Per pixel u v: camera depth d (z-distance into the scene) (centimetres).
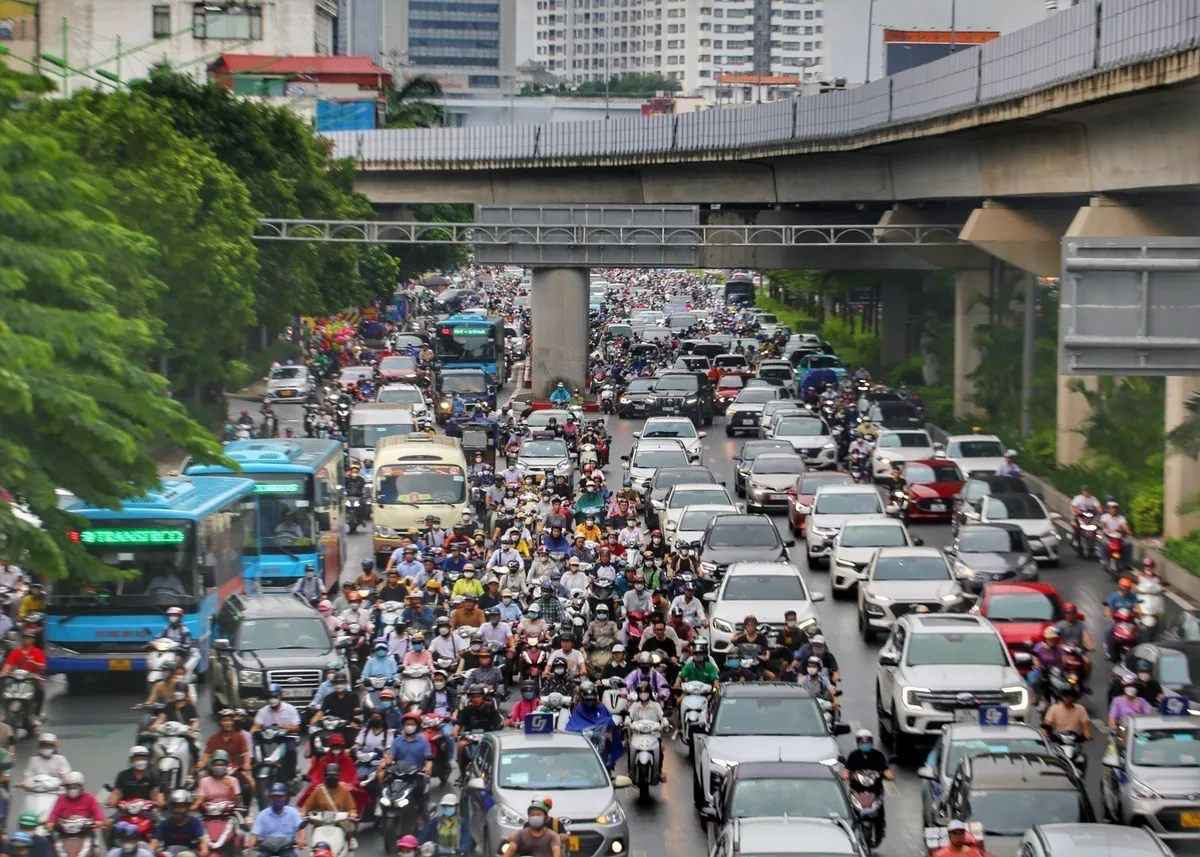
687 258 15988
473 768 4878
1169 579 9112
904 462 12362
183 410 5784
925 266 17950
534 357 18412
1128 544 9444
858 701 6656
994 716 4819
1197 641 6350
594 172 19150
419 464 9731
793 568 7294
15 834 4084
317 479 8450
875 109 14312
